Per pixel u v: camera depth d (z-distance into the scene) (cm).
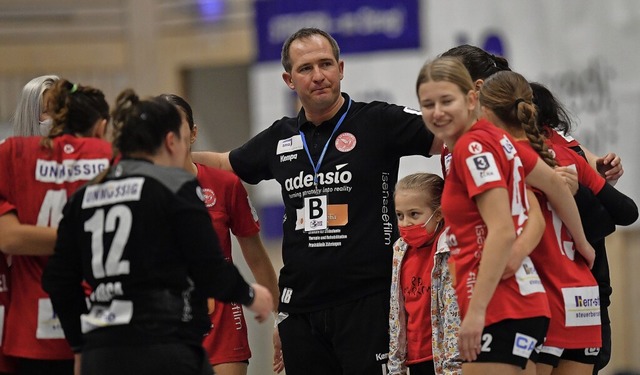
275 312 1130
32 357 909
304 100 1017
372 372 992
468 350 810
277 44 1844
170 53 2159
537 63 1708
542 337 832
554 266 874
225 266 790
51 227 895
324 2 1798
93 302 793
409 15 1745
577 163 940
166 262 779
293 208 1033
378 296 997
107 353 771
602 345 971
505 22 1716
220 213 1081
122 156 809
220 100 2198
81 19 2180
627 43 1673
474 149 817
